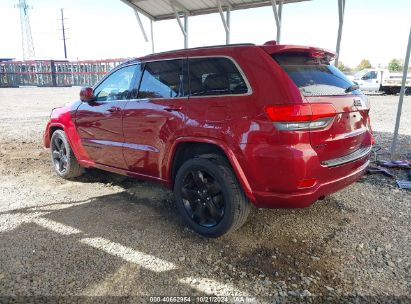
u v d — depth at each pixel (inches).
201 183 137.9
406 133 346.9
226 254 126.6
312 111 114.7
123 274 114.7
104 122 177.0
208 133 130.1
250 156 119.8
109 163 181.8
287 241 135.3
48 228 147.1
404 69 224.7
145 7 362.9
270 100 117.1
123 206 171.3
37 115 538.9
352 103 132.6
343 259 122.2
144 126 155.1
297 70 126.9
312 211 161.3
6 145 316.8
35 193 190.9
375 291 105.3
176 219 156.3
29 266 118.8
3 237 139.2
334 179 126.0
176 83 145.6
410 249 127.3
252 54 126.0
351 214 157.8
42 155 279.0
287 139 113.6
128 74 170.1
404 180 197.9
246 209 130.3
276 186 117.7
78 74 1674.5
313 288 107.2
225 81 129.7
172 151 144.3
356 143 138.2
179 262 121.6
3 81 1836.9
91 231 144.5
